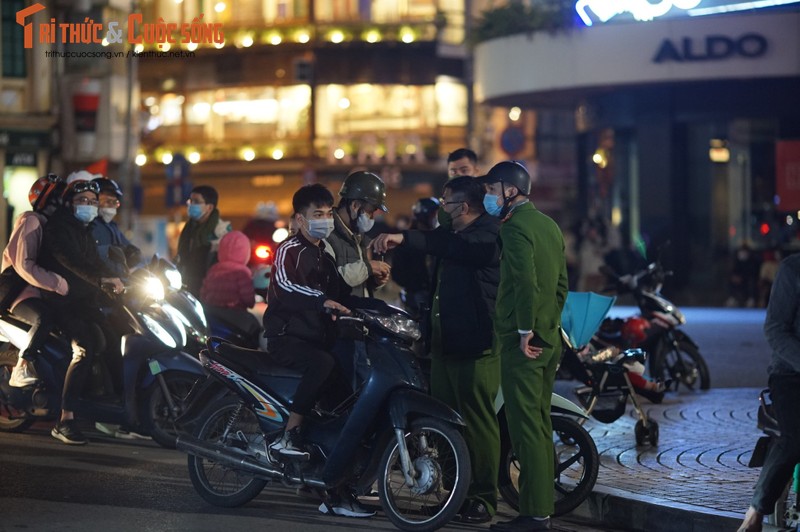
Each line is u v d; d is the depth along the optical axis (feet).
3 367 63.41
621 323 77.15
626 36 163.02
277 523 45.65
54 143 178.60
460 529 46.11
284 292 46.01
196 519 45.80
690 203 176.96
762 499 38.99
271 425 46.75
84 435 63.36
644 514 45.75
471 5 265.95
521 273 44.68
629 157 183.73
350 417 45.14
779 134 170.40
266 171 268.21
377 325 44.75
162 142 274.57
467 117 267.80
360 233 50.72
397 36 264.31
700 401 73.72
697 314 157.89
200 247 69.77
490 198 45.93
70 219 60.34
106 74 179.83
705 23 160.04
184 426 59.62
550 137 307.78
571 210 309.01
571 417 49.01
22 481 51.83
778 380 39.04
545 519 45.44
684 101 173.78
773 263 171.01
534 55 169.58
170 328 59.00
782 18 157.99
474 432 47.37
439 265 48.88
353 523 46.16
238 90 269.85
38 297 61.31
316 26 264.31
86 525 44.21
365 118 266.57
